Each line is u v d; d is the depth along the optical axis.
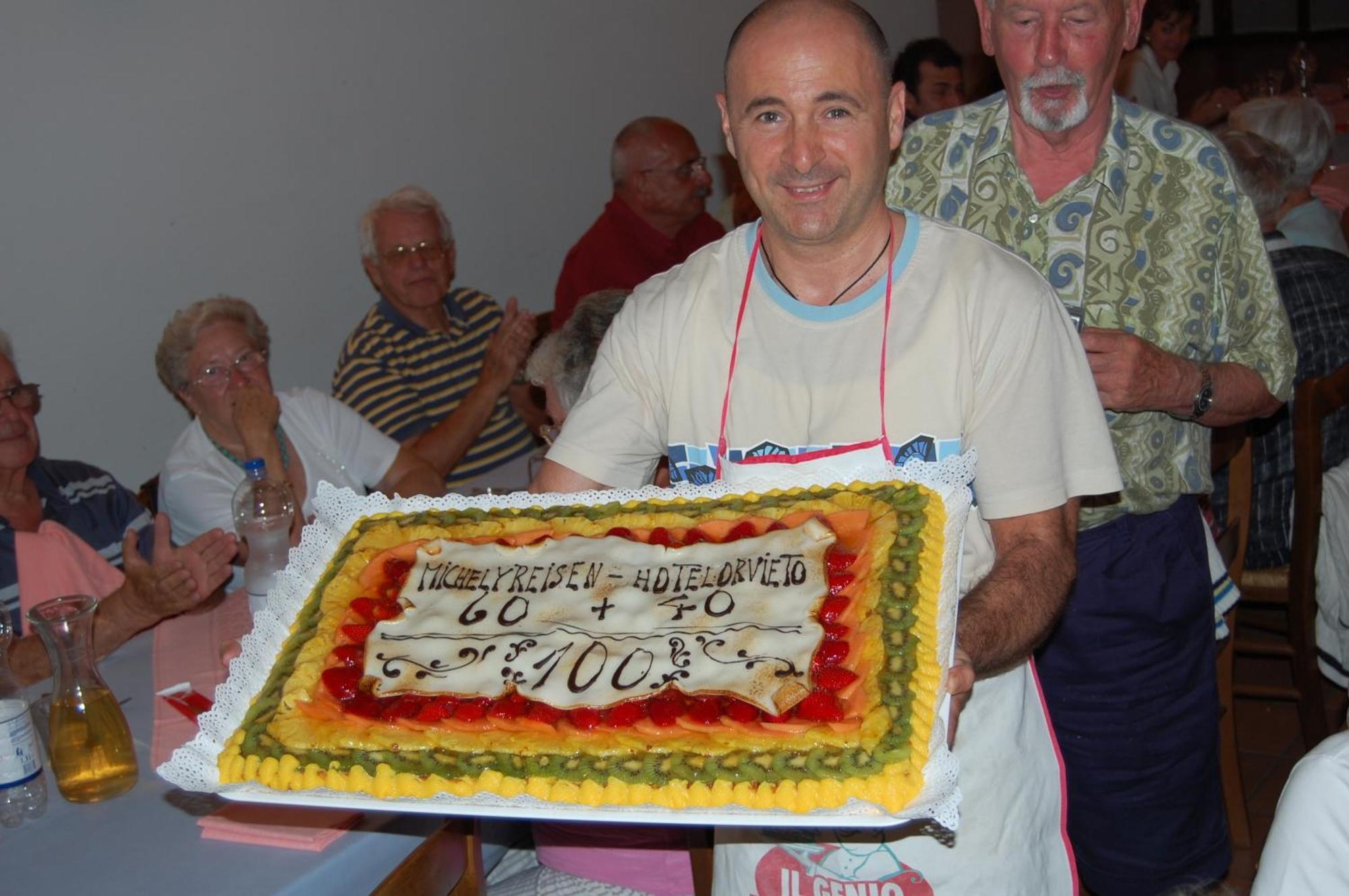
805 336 1.56
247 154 3.89
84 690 1.75
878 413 1.54
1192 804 2.23
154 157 3.65
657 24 5.40
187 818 1.69
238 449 2.87
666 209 4.04
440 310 3.78
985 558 1.63
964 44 7.55
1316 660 2.95
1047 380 1.51
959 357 1.51
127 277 3.63
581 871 2.04
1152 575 2.12
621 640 1.46
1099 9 1.91
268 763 1.41
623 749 1.35
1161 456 2.10
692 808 1.28
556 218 5.02
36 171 3.40
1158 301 2.08
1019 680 1.67
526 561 1.59
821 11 1.42
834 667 1.37
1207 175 2.04
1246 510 2.79
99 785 1.74
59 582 2.41
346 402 3.67
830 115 1.42
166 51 3.65
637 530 1.61
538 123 4.88
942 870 1.62
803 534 1.51
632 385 1.70
